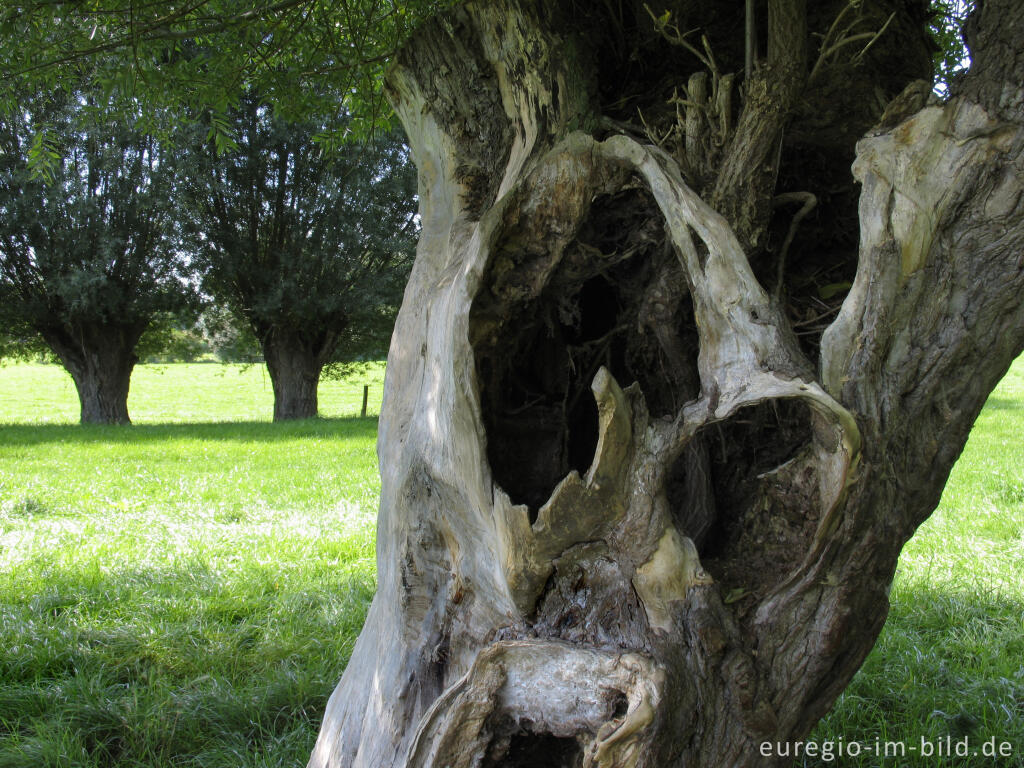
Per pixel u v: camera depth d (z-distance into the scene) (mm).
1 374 43344
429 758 2041
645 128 2438
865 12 2615
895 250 1869
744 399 1811
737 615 1975
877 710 3846
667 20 2436
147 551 6574
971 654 4344
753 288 1858
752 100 2174
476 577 2305
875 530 1898
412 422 2553
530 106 2574
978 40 1950
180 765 3635
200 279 21469
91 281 18875
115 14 3494
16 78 3762
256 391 35312
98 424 20547
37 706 4027
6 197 19188
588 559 1981
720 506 2250
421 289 2742
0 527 7414
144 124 4289
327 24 3938
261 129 19750
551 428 2348
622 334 2428
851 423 1758
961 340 1893
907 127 1917
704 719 1920
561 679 1969
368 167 20672
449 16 2742
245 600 5398
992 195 1847
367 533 7258
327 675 4297
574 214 2111
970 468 10383
